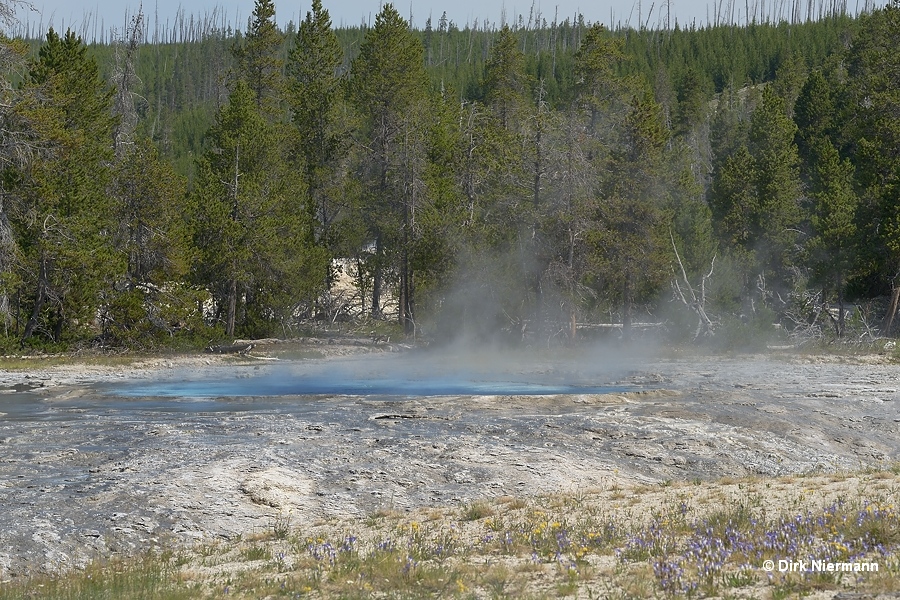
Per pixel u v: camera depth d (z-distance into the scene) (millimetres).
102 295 45062
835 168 60062
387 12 64562
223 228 50562
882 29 83562
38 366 39344
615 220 51344
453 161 60750
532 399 28797
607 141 63125
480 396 29422
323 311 61469
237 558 12609
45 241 41688
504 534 12688
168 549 13922
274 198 54094
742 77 126938
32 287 43469
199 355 45375
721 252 58656
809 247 53531
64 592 10789
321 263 55281
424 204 54469
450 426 23953
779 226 58531
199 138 109625
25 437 22141
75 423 24328
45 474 18234
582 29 189625
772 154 60500
